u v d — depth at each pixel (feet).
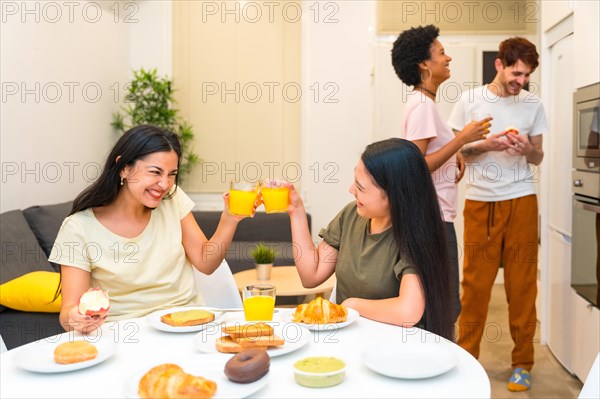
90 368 4.07
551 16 10.74
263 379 3.72
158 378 3.37
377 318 5.27
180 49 17.39
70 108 13.67
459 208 17.40
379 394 3.60
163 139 5.73
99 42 15.12
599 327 8.46
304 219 6.48
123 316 5.94
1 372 3.99
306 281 6.41
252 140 17.51
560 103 10.55
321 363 3.90
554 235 11.01
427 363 4.05
